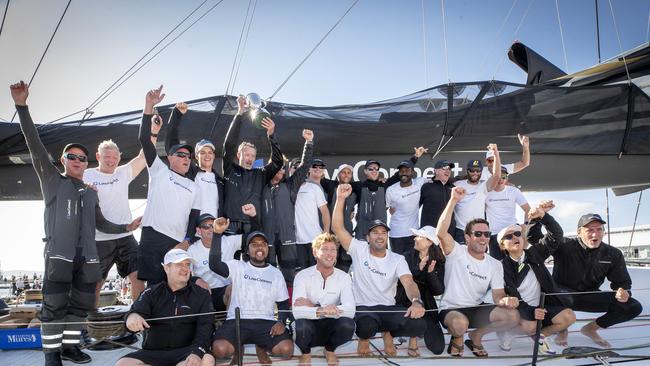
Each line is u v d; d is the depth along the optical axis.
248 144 4.46
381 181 5.43
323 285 3.58
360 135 6.00
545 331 3.81
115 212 4.32
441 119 5.96
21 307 4.28
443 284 3.93
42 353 3.87
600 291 3.80
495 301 3.78
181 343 3.12
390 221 5.34
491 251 4.99
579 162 6.13
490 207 5.27
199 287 3.21
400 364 3.47
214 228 3.45
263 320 3.36
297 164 5.13
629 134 5.93
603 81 6.52
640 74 6.29
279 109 6.21
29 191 6.22
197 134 5.82
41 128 5.89
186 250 3.85
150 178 4.00
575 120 5.97
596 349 3.65
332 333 3.35
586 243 4.04
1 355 3.82
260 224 4.28
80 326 3.58
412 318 3.50
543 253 4.00
